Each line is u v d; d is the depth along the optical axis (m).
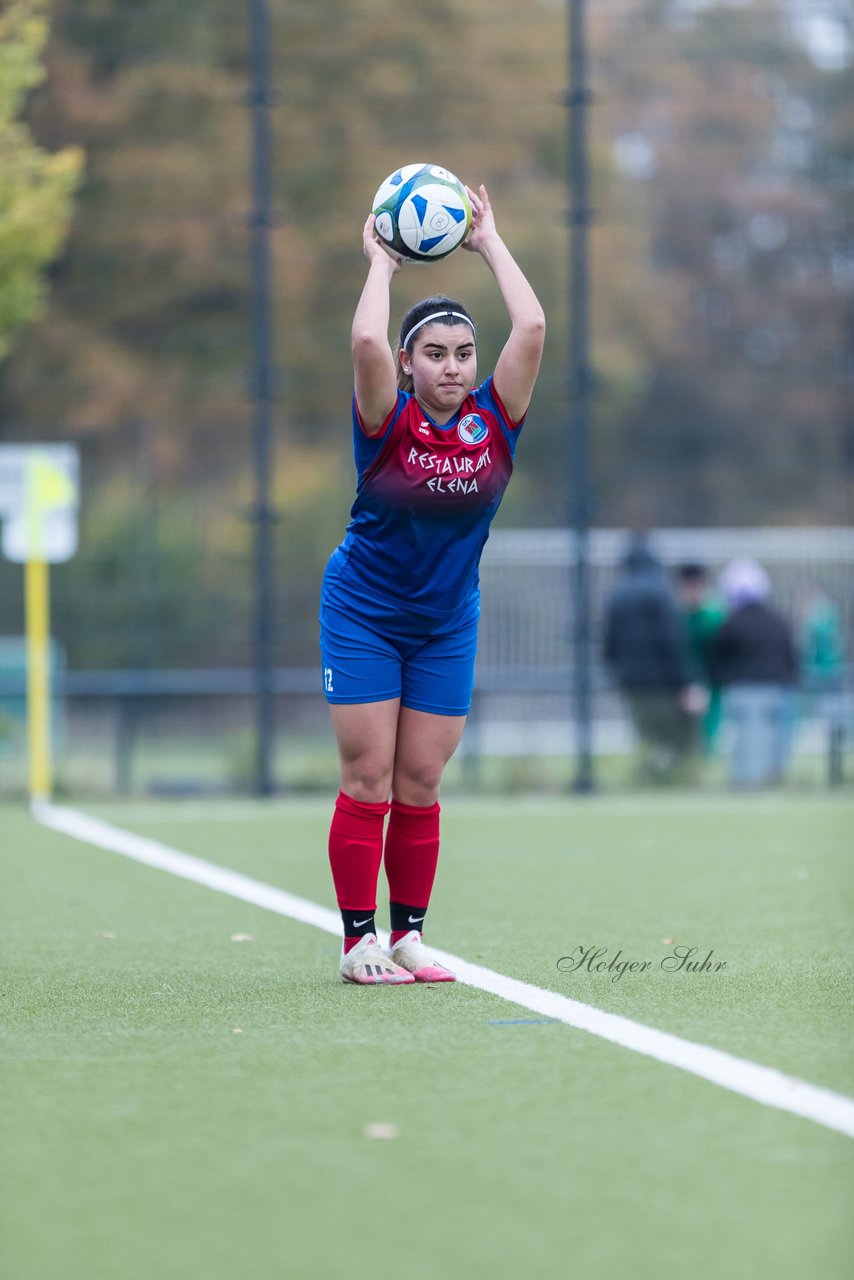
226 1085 13.79
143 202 74.56
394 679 18.45
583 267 47.97
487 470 17.77
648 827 38.09
